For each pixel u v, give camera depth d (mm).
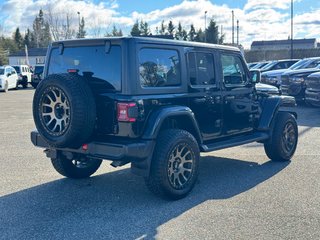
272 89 9102
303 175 6602
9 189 6012
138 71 5137
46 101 5152
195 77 5988
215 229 4508
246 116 7066
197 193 5766
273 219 4770
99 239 4301
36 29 76312
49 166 7363
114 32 41688
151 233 4434
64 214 5016
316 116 13500
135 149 4992
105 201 5477
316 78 14117
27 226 4660
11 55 76375
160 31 49344
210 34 65312
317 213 4941
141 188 6031
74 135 4953
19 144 9492
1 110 16812
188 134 5562
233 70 6832
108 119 5160
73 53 5574
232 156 8070
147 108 5188
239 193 5742
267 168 7109
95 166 6605
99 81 5285
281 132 7344
